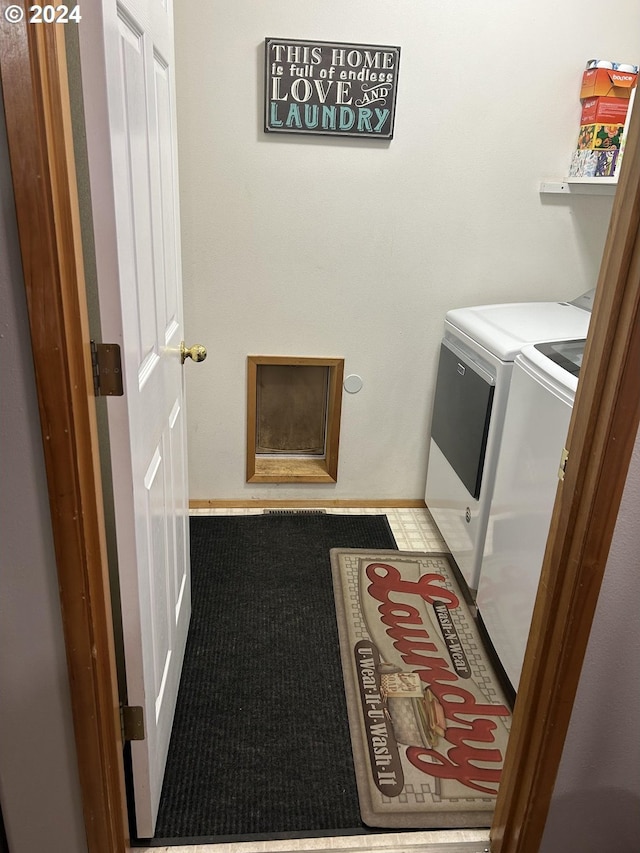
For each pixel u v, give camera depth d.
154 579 1.39
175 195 1.64
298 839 1.44
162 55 1.42
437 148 2.40
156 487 1.41
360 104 2.30
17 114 0.82
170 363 1.58
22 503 1.02
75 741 1.17
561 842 1.35
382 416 2.77
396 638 2.09
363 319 2.61
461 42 2.28
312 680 1.90
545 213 2.51
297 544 2.58
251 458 2.77
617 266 0.98
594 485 1.07
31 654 1.11
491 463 2.04
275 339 2.61
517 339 1.97
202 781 1.57
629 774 1.29
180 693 1.83
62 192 0.88
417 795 1.56
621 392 1.00
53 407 0.95
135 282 1.14
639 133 0.93
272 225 2.45
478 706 1.84
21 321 0.92
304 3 2.21
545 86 2.35
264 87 2.27
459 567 2.36
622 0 2.28
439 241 2.52
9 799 1.21
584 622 1.15
